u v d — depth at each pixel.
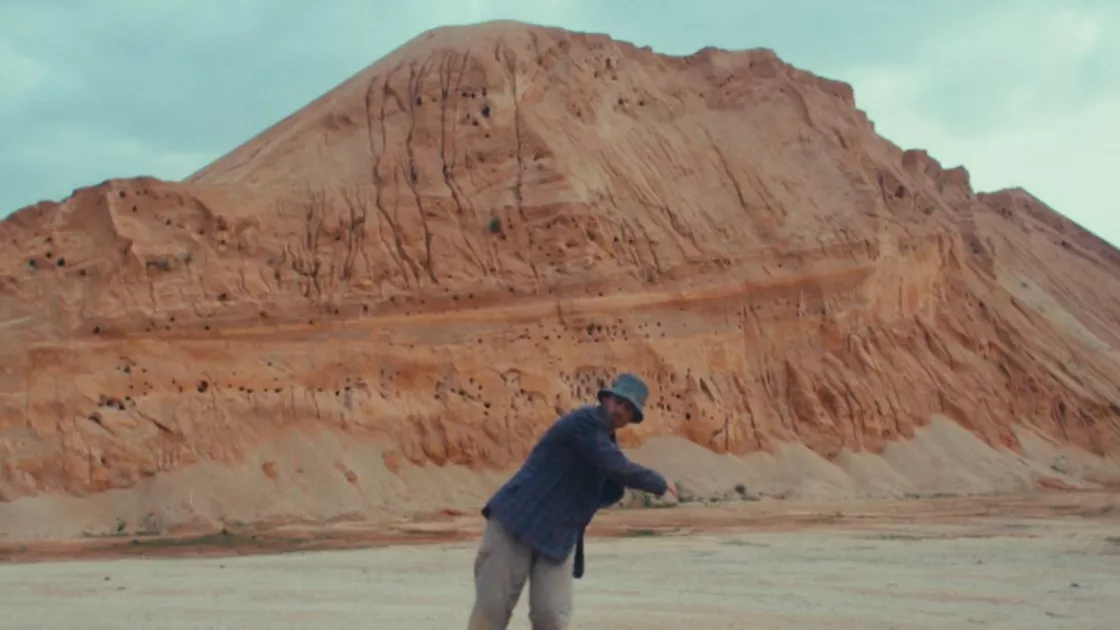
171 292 39.47
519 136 50.44
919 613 13.27
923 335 55.81
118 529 32.62
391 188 47.00
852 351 51.69
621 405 6.67
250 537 29.28
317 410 38.41
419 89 51.81
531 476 6.64
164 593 15.94
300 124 51.75
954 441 50.97
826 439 48.66
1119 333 73.44
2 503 32.12
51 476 33.47
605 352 45.56
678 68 63.88
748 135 59.88
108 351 36.81
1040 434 55.31
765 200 55.47
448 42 55.25
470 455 40.41
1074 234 85.44
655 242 50.25
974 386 55.03
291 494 35.28
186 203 42.03
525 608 13.15
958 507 38.88
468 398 41.59
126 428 35.22
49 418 34.56
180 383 37.06
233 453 35.94
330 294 42.34
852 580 17.06
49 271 38.91
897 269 55.75
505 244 46.75
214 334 38.97
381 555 22.83
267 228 43.66
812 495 44.16
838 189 57.44
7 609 14.07
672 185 54.62
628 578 17.64
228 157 54.31
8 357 35.19
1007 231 77.38
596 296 46.62
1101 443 56.50
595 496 6.70
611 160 53.22
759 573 18.28
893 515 34.84
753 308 50.69
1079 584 16.31
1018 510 36.97
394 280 43.88
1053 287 74.56
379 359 41.00
